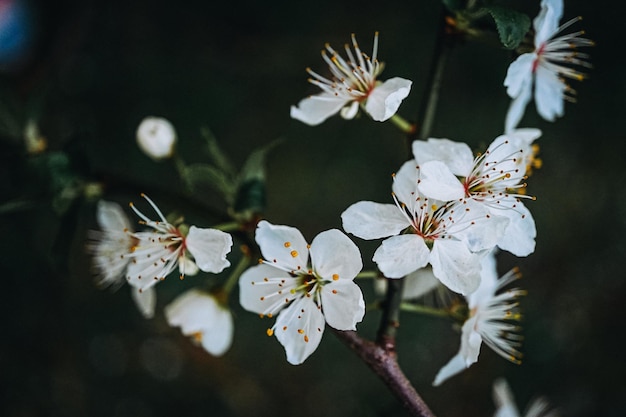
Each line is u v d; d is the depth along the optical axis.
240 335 0.36
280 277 0.18
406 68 0.37
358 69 0.19
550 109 0.21
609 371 0.39
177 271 0.34
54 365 0.34
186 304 0.21
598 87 0.39
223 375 0.36
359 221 0.17
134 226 0.33
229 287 0.21
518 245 0.18
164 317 0.36
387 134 0.38
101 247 0.22
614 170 0.39
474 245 0.17
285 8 0.38
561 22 0.38
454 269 0.17
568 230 0.40
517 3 0.37
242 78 0.38
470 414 0.37
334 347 0.36
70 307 0.35
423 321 0.37
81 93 0.36
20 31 0.33
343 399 0.36
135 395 0.35
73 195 0.21
